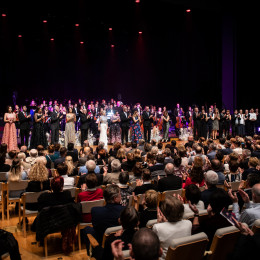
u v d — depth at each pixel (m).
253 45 17.83
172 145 9.27
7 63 20.52
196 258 2.73
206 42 20.31
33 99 20.50
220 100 20.31
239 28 17.38
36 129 11.95
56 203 4.29
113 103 18.33
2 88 20.73
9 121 11.32
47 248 4.57
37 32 18.91
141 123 15.80
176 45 21.11
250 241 2.60
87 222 4.52
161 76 22.28
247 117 16.45
